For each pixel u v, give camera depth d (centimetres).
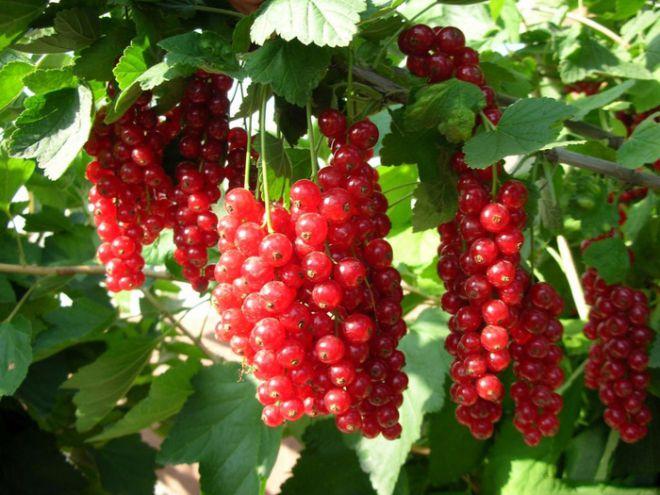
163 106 27
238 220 23
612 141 36
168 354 60
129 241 29
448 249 29
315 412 23
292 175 30
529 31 47
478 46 48
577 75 42
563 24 47
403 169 46
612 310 32
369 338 23
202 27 28
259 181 25
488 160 24
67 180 41
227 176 28
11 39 28
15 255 48
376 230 26
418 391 38
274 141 29
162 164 29
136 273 30
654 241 37
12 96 28
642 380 32
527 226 27
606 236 35
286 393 22
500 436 43
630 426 33
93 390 44
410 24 29
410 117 27
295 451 66
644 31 44
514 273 24
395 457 37
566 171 39
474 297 25
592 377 34
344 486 44
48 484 47
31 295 47
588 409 44
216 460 40
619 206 40
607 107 43
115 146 28
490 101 27
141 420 44
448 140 26
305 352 22
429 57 28
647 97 41
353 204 23
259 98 28
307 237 21
